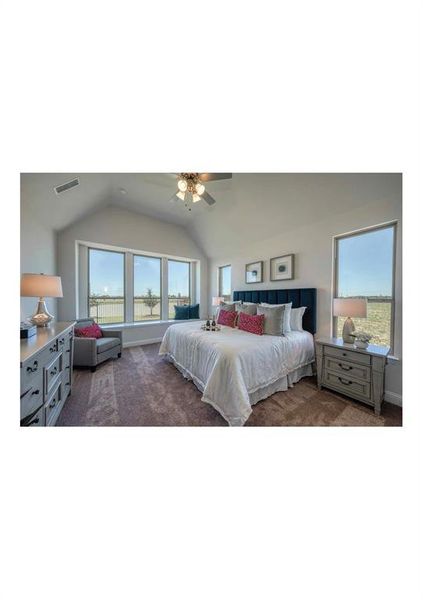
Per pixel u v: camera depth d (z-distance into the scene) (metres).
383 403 1.95
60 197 2.58
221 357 1.71
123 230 4.11
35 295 1.83
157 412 1.79
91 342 2.81
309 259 2.87
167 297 5.04
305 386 2.32
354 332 2.10
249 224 3.52
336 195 2.31
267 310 2.55
